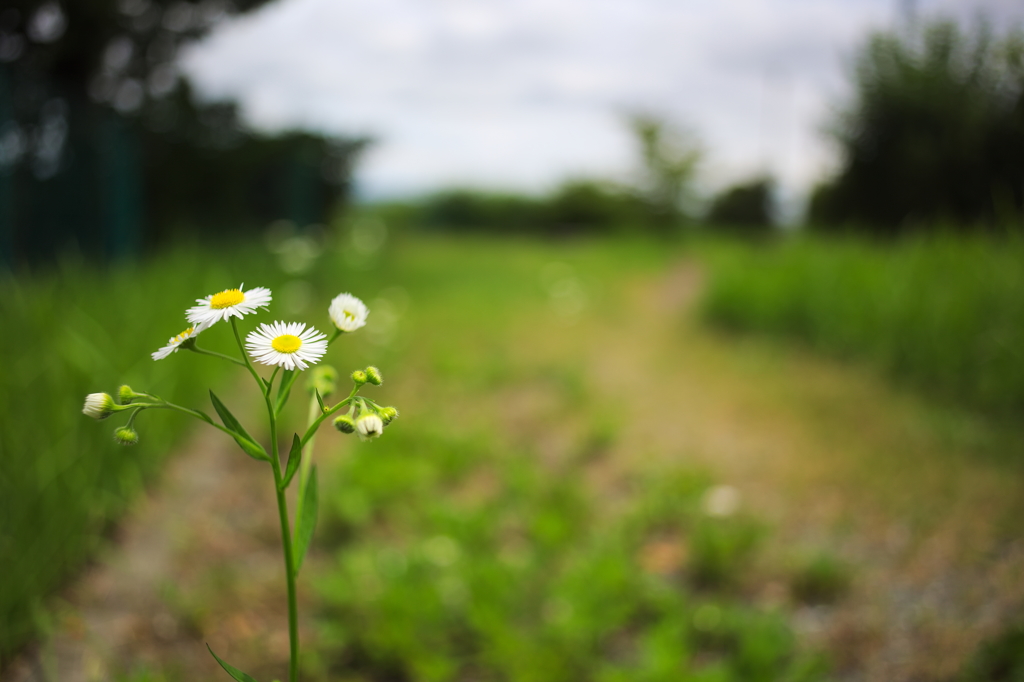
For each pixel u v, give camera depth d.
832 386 4.25
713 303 6.67
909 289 4.61
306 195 10.74
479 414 3.93
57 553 2.01
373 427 0.91
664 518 2.73
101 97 7.89
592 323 6.64
